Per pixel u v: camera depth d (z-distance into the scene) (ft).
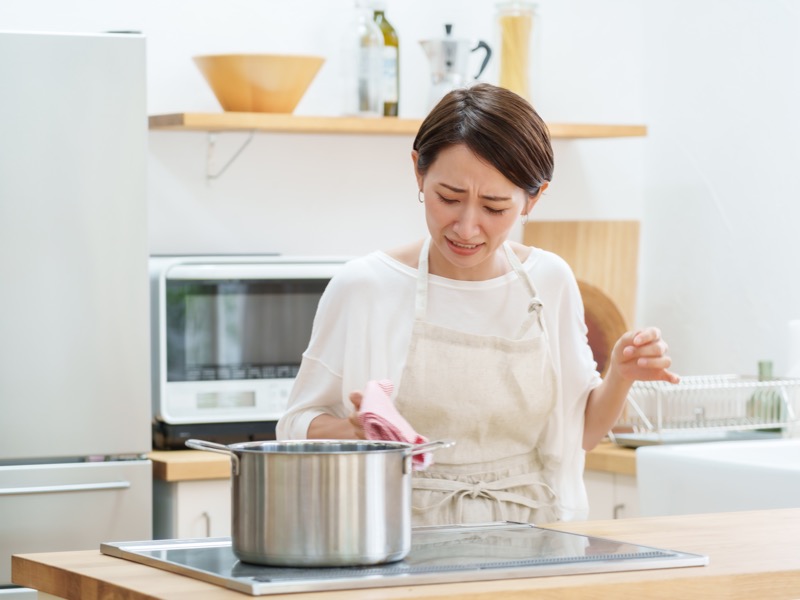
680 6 13.34
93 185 10.16
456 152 6.07
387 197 12.96
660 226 13.58
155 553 5.40
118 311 10.25
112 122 10.18
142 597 4.64
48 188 10.05
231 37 12.24
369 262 7.11
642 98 13.85
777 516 6.61
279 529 4.92
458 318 6.97
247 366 11.03
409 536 5.14
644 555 5.27
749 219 12.47
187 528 10.35
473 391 6.90
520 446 7.11
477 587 4.73
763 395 11.57
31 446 10.07
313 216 12.64
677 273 13.33
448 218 6.24
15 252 9.99
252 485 4.99
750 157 12.45
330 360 7.06
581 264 13.29
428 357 6.89
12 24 11.43
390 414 5.88
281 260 11.17
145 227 10.28
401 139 13.03
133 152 10.24
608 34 13.82
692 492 9.41
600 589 4.82
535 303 6.95
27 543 10.01
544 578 4.91
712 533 6.04
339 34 12.66
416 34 13.02
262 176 12.42
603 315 13.16
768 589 5.12
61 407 10.13
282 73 11.33
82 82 10.11
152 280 11.04
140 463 10.25
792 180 11.94
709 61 12.96
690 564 5.19
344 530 4.91
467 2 13.20
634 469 10.77
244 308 11.01
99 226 10.18
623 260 13.43
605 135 12.91
